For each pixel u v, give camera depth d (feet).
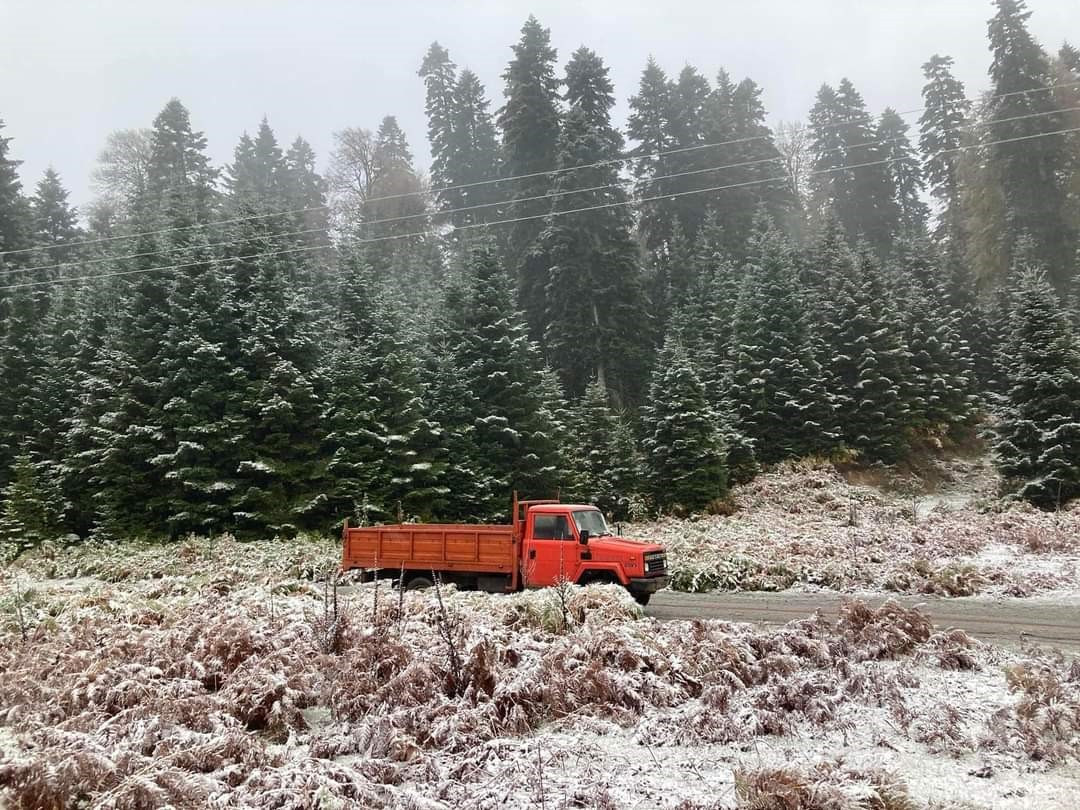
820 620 36.37
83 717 24.80
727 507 111.24
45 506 101.14
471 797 19.31
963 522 84.99
